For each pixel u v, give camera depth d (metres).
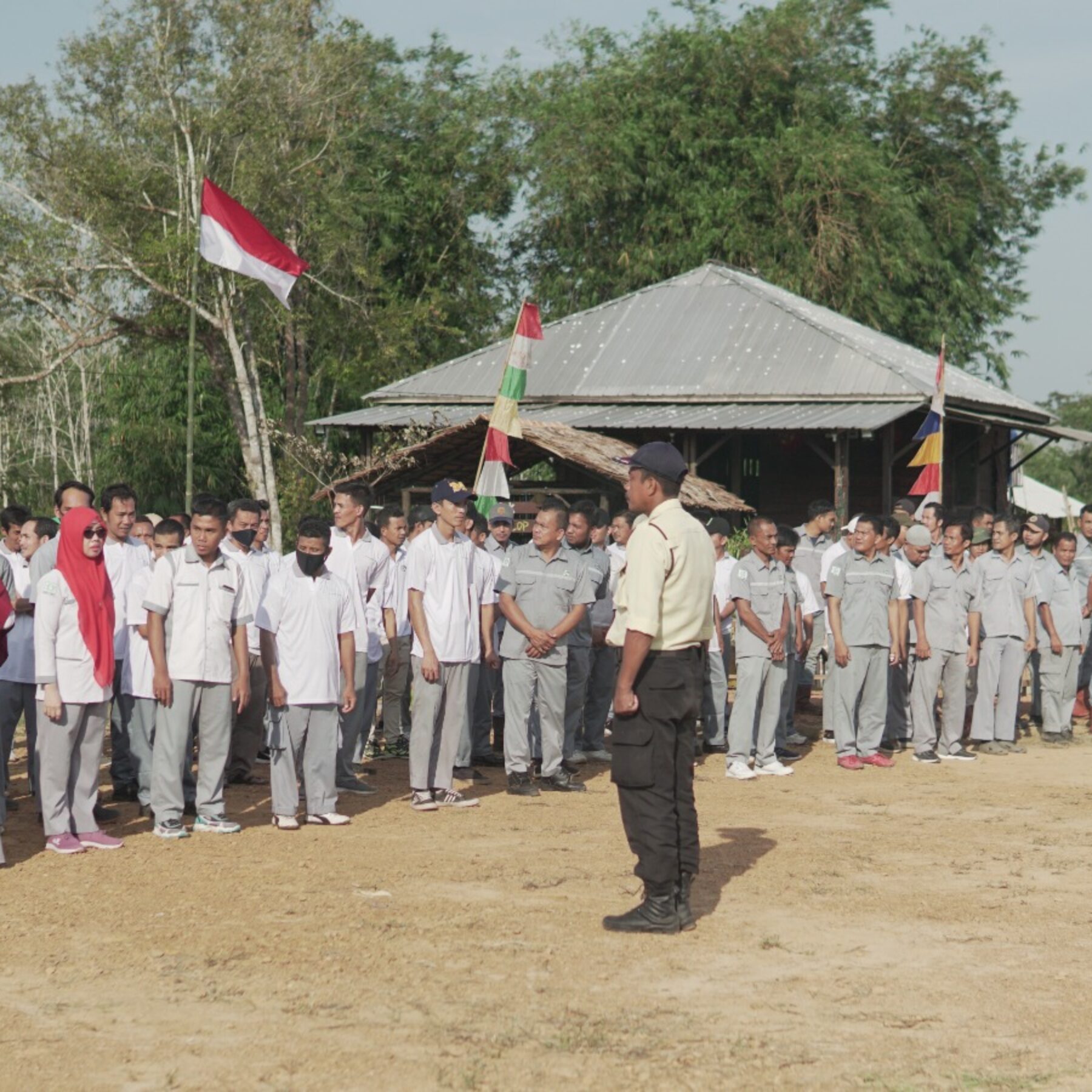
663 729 6.72
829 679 13.12
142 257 33.50
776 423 26.25
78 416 54.81
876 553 12.44
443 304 46.03
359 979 5.97
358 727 10.73
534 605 10.64
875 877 7.98
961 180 48.19
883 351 31.56
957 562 12.81
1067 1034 5.35
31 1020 5.48
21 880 7.77
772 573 11.78
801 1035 5.32
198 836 9.02
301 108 37.25
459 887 7.63
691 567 6.78
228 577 9.05
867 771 12.14
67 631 8.47
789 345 29.50
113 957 6.30
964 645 12.78
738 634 11.73
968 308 45.94
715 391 28.67
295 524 35.47
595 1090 4.77
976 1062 5.06
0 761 8.62
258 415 36.62
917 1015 5.56
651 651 6.77
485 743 12.47
